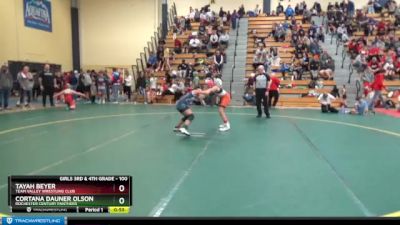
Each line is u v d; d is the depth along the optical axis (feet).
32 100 66.03
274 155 22.82
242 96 63.62
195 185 16.61
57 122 38.14
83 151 23.68
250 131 32.65
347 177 17.97
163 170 19.13
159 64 73.31
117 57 90.89
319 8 85.20
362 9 84.89
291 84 62.90
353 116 45.85
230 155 22.75
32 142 26.78
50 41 81.51
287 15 81.30
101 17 90.53
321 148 25.08
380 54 65.62
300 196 15.17
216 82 32.30
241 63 71.36
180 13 92.07
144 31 89.25
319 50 68.08
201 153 23.27
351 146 25.86
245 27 81.10
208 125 36.42
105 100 68.23
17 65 69.82
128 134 30.63
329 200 14.71
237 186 16.48
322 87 61.41
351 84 62.95
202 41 76.28
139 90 68.18
